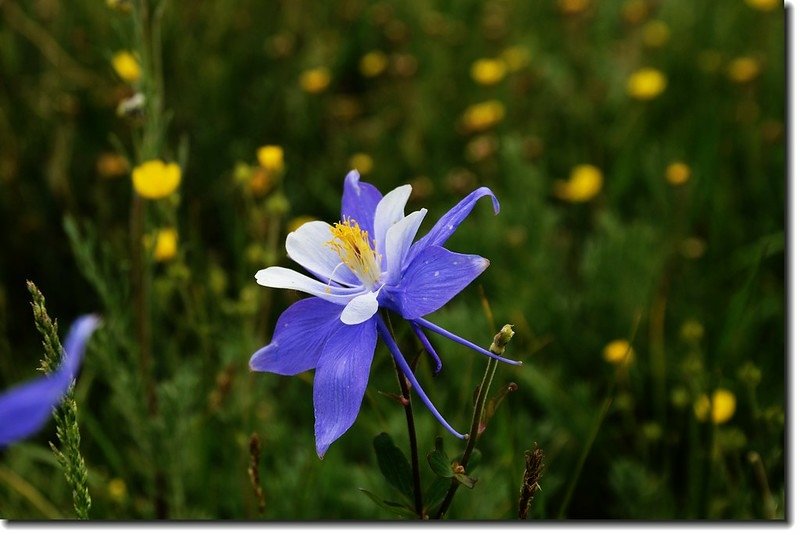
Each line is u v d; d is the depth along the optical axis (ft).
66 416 1.79
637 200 3.55
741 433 2.33
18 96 3.61
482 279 2.97
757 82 3.97
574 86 4.22
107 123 3.53
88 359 2.32
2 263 3.08
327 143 3.82
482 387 1.75
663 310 2.59
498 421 2.36
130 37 2.46
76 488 1.80
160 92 2.39
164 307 2.47
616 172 3.53
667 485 2.43
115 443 2.53
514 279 2.92
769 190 3.39
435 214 3.32
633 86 3.68
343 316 1.70
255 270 2.64
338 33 4.46
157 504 2.37
